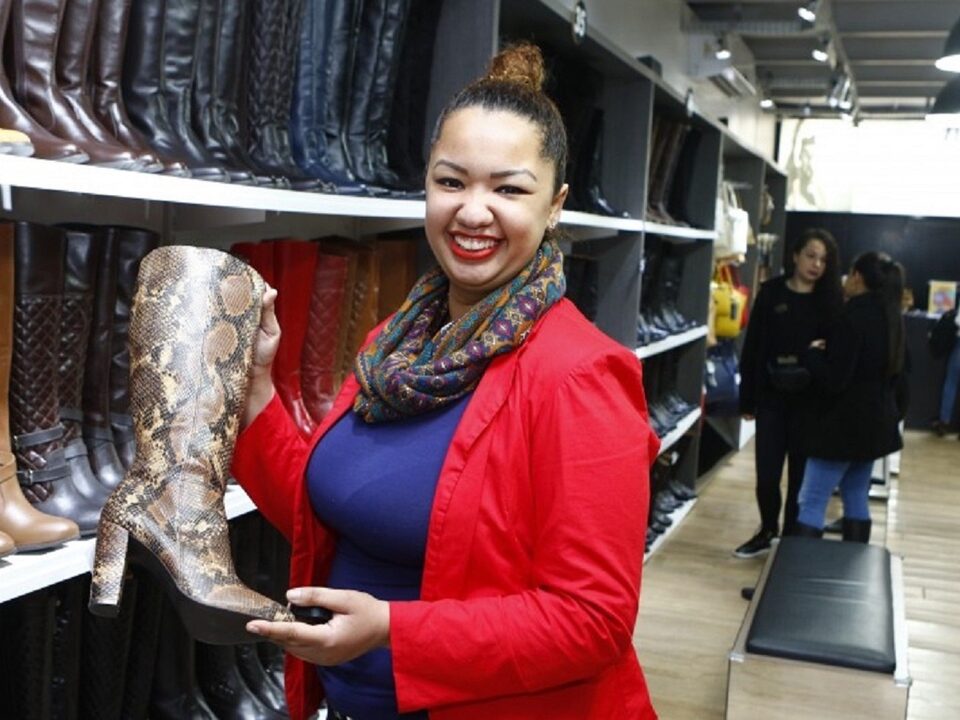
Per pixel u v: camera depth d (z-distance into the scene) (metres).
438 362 1.27
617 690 1.35
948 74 9.40
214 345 1.32
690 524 5.70
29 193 2.06
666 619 4.21
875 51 8.59
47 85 1.57
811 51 8.70
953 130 8.60
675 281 5.51
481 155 1.25
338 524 1.33
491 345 1.25
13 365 1.60
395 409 1.30
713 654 3.88
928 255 11.02
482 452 1.24
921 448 8.95
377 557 1.33
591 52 3.62
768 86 10.03
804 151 12.02
